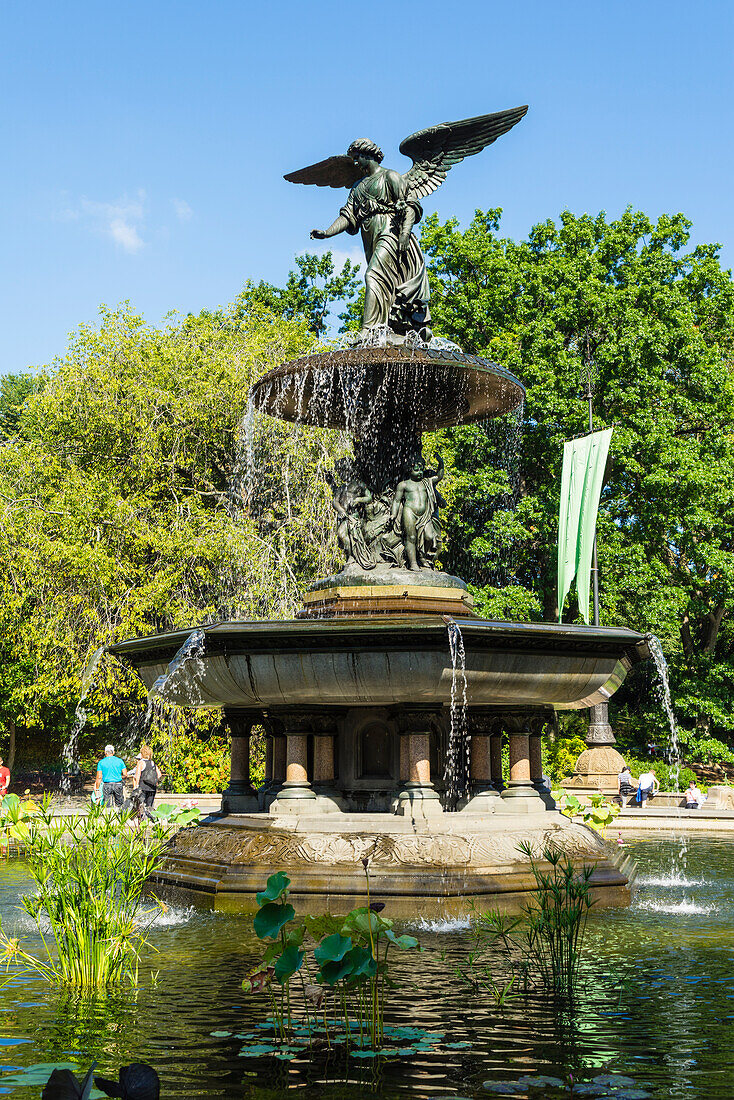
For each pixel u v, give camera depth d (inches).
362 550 424.8
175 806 351.3
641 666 1326.3
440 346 457.1
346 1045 176.2
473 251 1263.5
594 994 214.1
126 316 1028.5
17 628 969.5
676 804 1019.3
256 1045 175.9
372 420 444.5
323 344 1059.9
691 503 1155.9
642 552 1143.6
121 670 913.5
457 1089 153.7
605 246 1296.8
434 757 414.0
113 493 944.9
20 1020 192.5
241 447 995.3
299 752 384.2
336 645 347.9
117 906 229.9
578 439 954.1
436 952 259.3
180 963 246.8
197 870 354.9
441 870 323.9
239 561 911.0
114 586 919.7
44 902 226.8
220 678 374.0
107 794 591.5
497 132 466.3
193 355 1004.6
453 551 1214.9
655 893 391.2
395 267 452.1
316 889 322.0
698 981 226.5
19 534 932.6
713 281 1323.8
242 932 289.4
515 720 406.9
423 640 341.7
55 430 1016.9
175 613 916.0
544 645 357.4
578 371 1147.9
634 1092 151.7
